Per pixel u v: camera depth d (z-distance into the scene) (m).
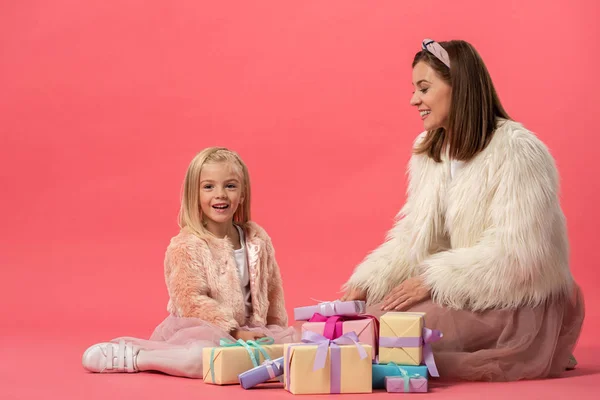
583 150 6.27
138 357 3.13
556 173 3.16
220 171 3.47
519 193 3.03
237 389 2.79
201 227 3.46
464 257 3.05
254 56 6.66
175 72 6.66
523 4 6.45
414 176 3.45
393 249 3.39
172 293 3.35
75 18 6.68
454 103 3.16
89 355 3.13
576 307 3.26
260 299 3.54
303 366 2.68
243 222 3.68
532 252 3.00
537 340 3.08
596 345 4.03
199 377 3.04
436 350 3.05
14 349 3.76
